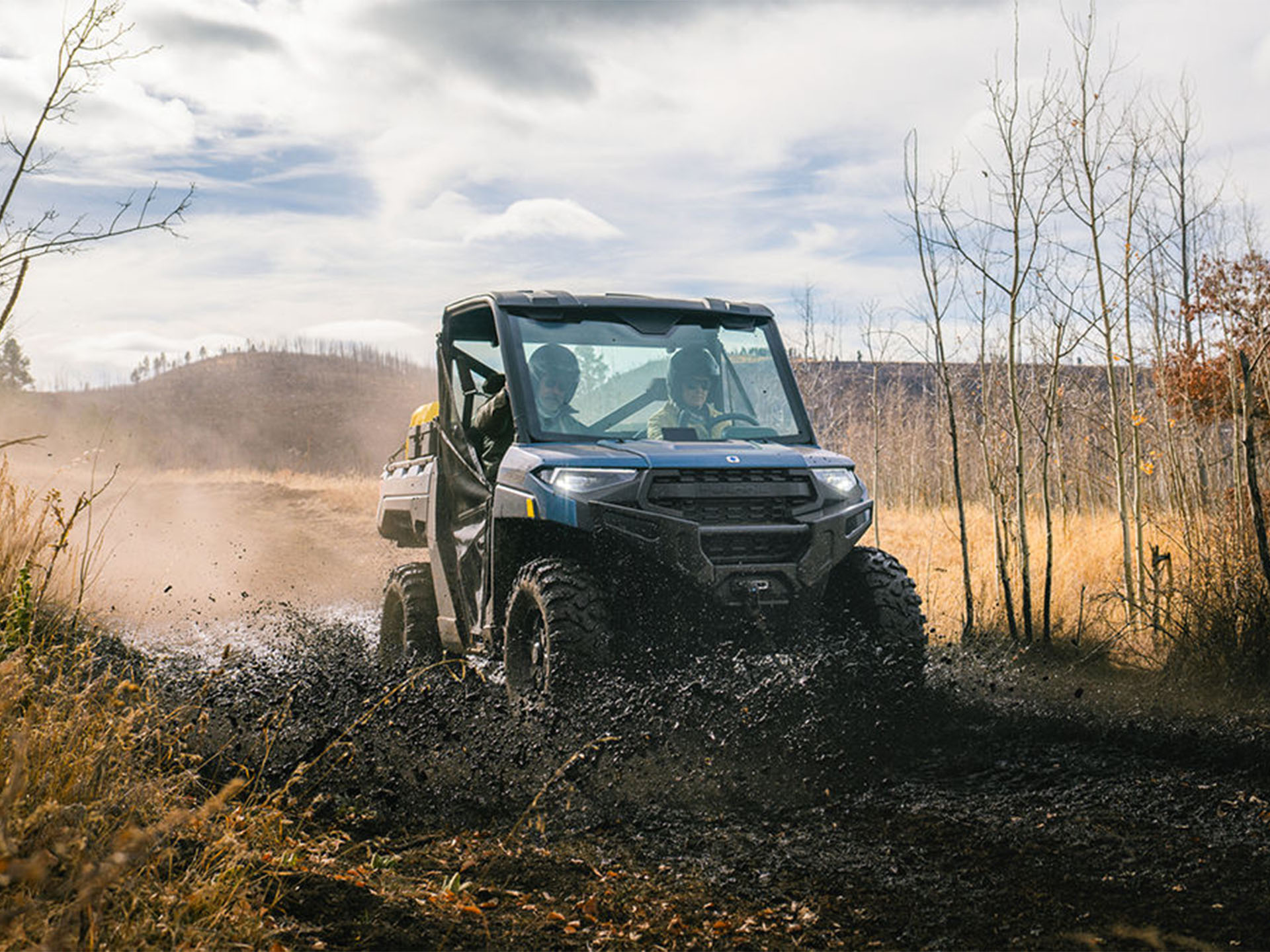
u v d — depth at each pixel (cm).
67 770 317
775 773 476
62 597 662
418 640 735
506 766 471
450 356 688
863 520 574
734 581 530
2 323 470
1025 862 371
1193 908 327
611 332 624
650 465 534
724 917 332
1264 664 667
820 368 2203
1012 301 816
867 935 317
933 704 570
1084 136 814
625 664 522
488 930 313
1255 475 695
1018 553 976
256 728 511
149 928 254
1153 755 511
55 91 468
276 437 17812
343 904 319
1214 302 1163
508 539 576
